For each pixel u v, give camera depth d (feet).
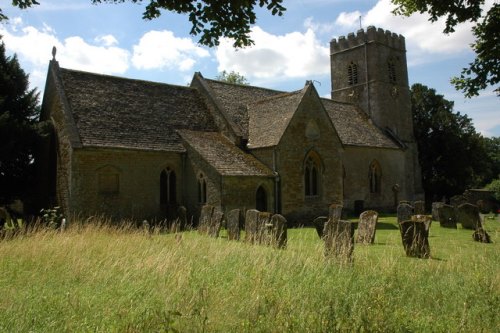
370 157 131.75
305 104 97.66
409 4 37.40
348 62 160.15
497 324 22.07
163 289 26.63
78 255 36.60
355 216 119.03
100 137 83.35
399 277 30.99
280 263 33.94
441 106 184.96
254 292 25.13
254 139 98.43
